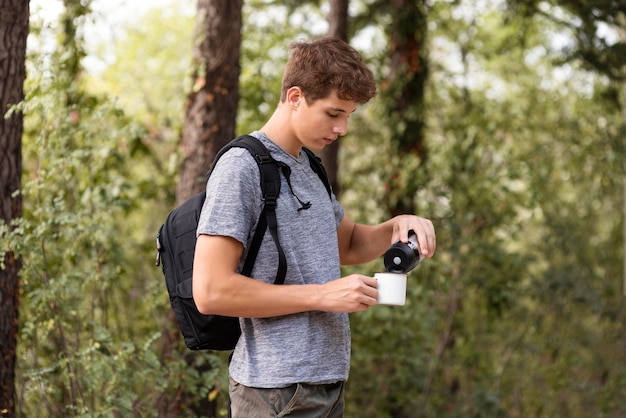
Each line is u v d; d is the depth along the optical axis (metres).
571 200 10.28
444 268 7.00
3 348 3.63
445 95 9.82
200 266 1.95
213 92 5.14
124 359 3.91
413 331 6.39
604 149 9.35
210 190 2.00
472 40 10.31
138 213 7.53
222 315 1.99
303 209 2.05
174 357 4.23
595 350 9.30
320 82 1.98
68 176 4.41
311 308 1.96
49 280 4.00
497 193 7.52
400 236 2.22
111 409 3.73
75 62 4.93
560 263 9.50
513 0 8.20
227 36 5.16
